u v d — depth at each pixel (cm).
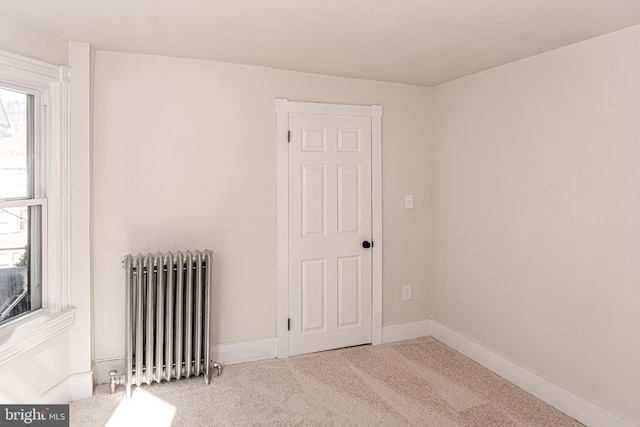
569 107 261
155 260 288
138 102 298
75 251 271
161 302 282
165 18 229
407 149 382
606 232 241
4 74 225
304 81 343
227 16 226
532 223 289
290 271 345
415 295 390
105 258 293
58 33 252
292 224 344
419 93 386
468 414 261
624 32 231
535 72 285
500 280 316
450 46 270
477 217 338
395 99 376
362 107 362
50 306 261
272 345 341
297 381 302
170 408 264
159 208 306
